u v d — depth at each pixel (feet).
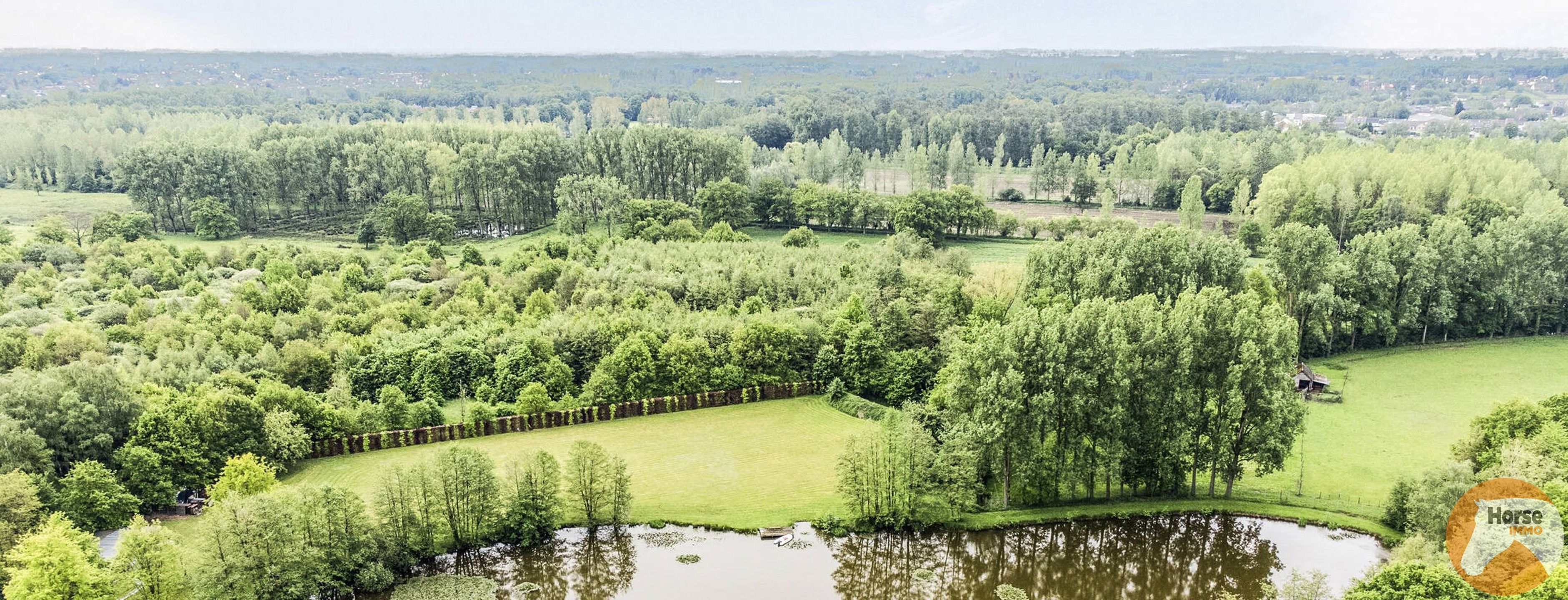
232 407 320.50
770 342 415.44
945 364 400.67
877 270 526.57
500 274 549.95
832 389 399.24
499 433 368.89
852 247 625.82
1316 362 452.76
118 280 520.83
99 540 274.16
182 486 305.73
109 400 318.86
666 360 400.47
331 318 460.55
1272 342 294.05
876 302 465.88
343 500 260.01
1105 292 431.43
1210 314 306.96
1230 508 302.45
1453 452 307.58
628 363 394.93
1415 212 645.10
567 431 371.15
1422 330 486.38
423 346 412.77
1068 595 265.75
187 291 514.68
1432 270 469.57
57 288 506.07
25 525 259.19
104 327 456.04
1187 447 299.38
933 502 290.15
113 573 230.07
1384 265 456.86
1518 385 412.36
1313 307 445.37
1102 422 299.17
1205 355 302.86
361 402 378.32
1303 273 453.99
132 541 231.91
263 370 393.29
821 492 318.24
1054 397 292.61
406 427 361.30
